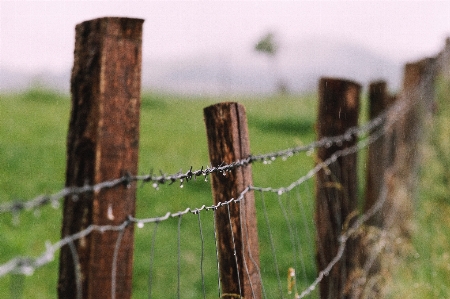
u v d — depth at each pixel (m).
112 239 1.36
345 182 3.56
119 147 1.38
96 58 1.35
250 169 2.38
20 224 6.51
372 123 4.43
